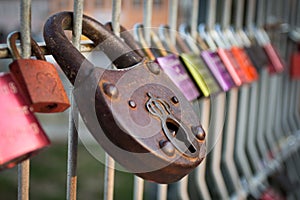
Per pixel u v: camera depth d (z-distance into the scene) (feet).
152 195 6.99
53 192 14.46
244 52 5.34
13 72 2.42
